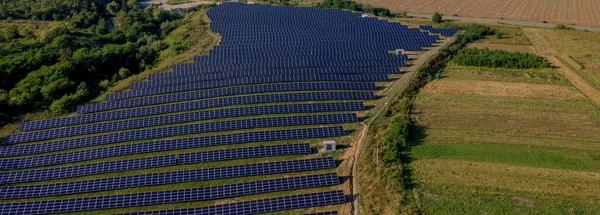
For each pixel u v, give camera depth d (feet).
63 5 512.22
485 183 170.09
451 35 386.52
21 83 260.21
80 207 161.17
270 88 257.96
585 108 238.07
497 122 221.05
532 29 427.74
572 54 338.95
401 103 241.14
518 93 258.78
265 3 606.96
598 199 160.76
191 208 157.99
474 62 305.73
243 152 192.13
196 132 212.64
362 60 308.40
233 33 389.39
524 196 162.30
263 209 159.12
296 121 219.61
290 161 183.62
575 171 178.19
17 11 492.95
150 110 233.55
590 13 533.55
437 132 211.00
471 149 194.59
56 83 255.91
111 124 218.18
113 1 563.07
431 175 175.63
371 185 170.71
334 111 233.55
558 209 155.22
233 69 292.40
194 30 403.13
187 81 273.13
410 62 310.86
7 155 196.13
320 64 301.22
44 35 366.63
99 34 399.85
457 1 652.48
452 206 156.76
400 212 152.87
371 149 192.85
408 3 642.22
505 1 641.40
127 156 196.13
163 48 367.86
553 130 212.84
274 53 329.72
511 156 188.85
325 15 470.80
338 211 159.43
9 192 168.04
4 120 229.86
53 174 180.04
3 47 332.19
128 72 299.79
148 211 156.15
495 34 398.62
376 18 461.78
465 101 246.88
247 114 228.84
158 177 176.24
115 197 164.35
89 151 195.11
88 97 257.96
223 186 169.17
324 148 195.83
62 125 222.28
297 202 161.17
